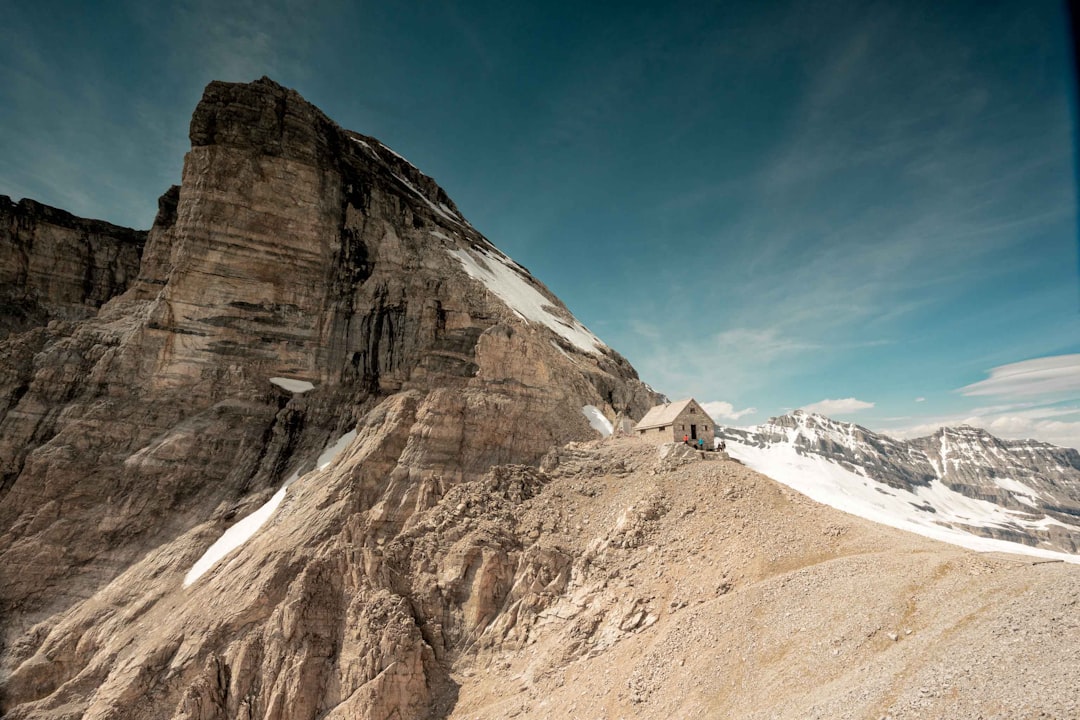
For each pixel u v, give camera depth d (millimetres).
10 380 65375
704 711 27891
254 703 40719
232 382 66438
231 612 44750
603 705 32469
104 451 60781
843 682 24562
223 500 59406
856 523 40344
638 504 48000
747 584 36906
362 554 46375
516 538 48469
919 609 27594
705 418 59438
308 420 65938
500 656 41531
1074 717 16969
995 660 21297
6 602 51812
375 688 38531
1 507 56656
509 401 60375
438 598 45188
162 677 42750
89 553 55031
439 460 54938
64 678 47250
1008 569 28531
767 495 44875
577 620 40938
